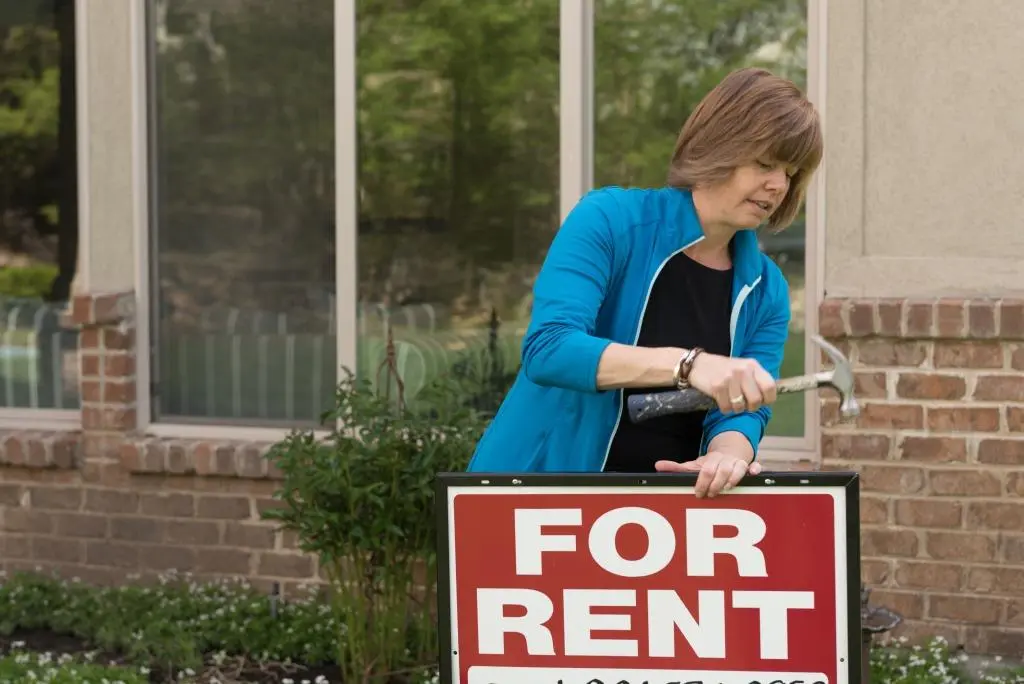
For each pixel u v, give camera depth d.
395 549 5.73
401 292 6.73
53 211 7.29
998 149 5.73
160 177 7.08
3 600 6.79
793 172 3.14
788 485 2.79
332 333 6.88
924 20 5.77
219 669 6.11
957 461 5.79
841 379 2.72
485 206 6.59
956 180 5.78
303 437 5.90
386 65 6.68
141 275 7.04
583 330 3.05
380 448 5.46
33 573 7.20
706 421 3.35
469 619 2.90
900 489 5.86
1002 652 5.79
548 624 2.88
